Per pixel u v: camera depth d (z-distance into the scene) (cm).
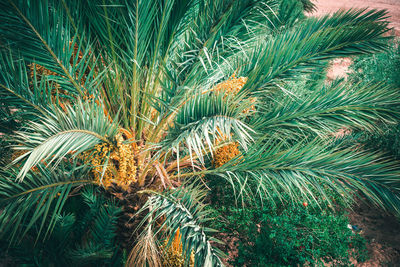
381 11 319
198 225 290
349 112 332
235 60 417
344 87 341
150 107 341
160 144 269
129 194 354
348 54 338
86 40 311
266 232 436
